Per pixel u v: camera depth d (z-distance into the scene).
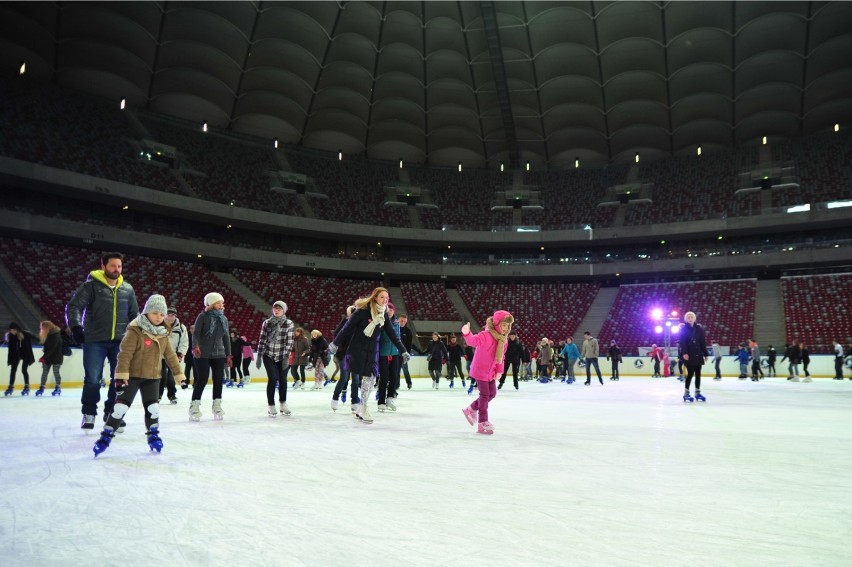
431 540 2.97
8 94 40.69
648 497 3.93
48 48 41.50
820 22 42.53
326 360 22.61
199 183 45.88
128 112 47.00
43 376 15.45
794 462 5.31
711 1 42.00
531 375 32.38
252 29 44.19
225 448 6.16
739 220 48.25
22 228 36.03
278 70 47.97
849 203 45.06
